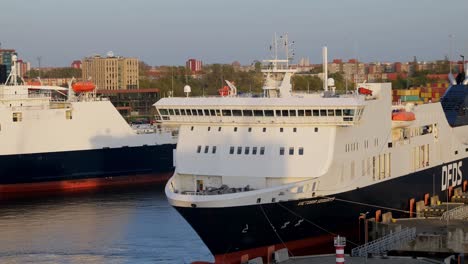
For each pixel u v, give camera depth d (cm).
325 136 7919
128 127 15025
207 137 8250
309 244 8244
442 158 10456
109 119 14800
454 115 11056
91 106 14575
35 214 11712
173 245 9531
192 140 8331
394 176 9206
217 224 7600
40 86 14900
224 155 8125
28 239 10006
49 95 15050
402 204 9419
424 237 7956
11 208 12269
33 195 13638
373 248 7994
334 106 7794
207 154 8206
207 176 8212
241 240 7769
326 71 9044
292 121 7950
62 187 14262
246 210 7544
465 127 11150
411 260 7712
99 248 9456
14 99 14150
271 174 7919
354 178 8394
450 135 10675
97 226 10712
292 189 7750
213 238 7750
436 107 10288
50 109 14125
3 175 13712
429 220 8844
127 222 10925
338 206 8225
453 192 10719
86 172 14525
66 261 8931
